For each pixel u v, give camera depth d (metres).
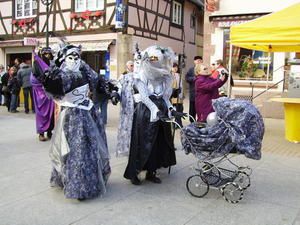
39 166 5.70
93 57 18.28
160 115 4.61
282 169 5.73
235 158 6.23
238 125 4.11
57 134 4.38
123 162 6.01
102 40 17.59
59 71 4.23
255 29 7.14
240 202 4.36
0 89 14.17
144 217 3.91
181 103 7.84
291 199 4.49
